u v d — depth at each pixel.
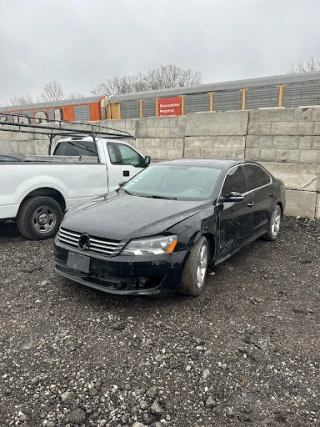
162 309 3.49
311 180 7.34
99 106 14.98
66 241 3.71
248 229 4.88
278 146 7.67
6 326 3.15
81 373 2.55
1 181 5.18
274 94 10.55
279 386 2.45
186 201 4.15
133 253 3.26
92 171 6.51
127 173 7.26
